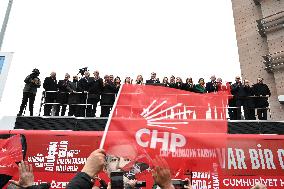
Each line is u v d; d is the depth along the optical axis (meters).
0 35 12.05
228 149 7.88
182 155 2.68
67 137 8.13
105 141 2.69
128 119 2.78
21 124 9.76
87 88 10.99
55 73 11.41
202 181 7.66
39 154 7.98
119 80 11.20
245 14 20.75
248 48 19.88
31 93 11.02
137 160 2.69
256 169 7.70
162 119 2.79
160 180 1.94
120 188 2.33
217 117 2.75
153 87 2.88
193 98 2.84
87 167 1.65
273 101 17.70
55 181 7.80
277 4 18.80
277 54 17.94
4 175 2.42
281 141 7.89
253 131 9.56
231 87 11.06
